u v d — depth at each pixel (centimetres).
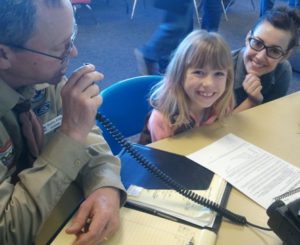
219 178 95
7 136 81
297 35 158
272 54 153
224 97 132
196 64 126
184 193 85
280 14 154
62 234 73
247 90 156
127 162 99
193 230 77
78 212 78
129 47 362
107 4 477
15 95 79
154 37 266
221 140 114
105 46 361
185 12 250
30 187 74
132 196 86
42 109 95
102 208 77
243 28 438
